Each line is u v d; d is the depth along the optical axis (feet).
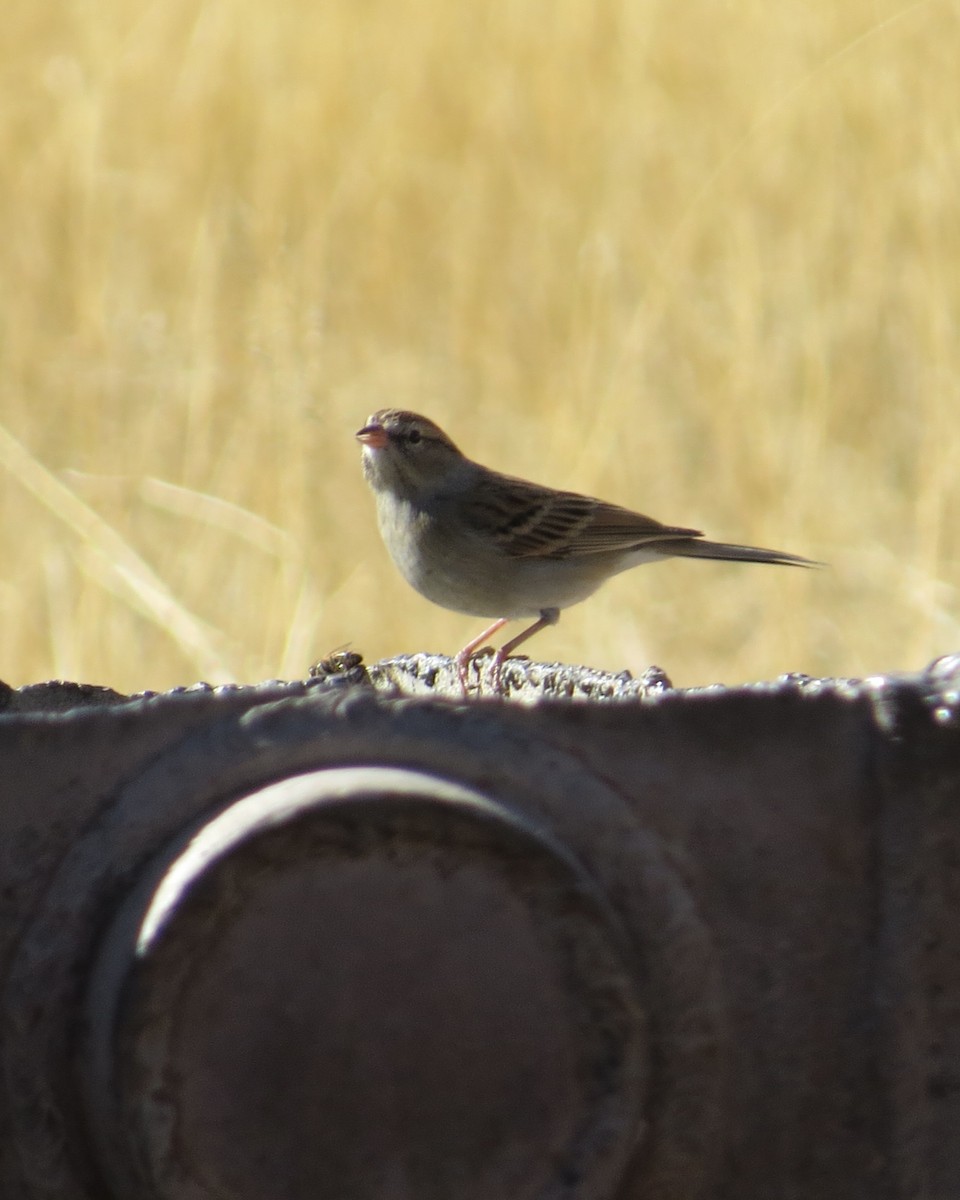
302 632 31.91
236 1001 9.83
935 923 10.93
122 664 32.91
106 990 9.84
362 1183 9.96
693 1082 10.52
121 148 56.90
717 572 42.42
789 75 54.49
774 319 48.01
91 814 10.35
